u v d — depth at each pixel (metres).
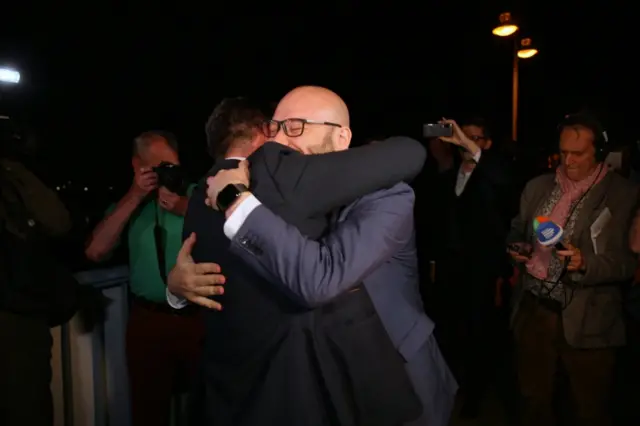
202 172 2.49
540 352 2.51
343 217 1.27
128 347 2.43
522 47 12.24
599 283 2.29
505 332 4.43
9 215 1.88
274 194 1.21
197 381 1.39
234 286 1.26
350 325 1.28
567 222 2.39
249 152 1.61
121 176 16.09
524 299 2.60
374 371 1.28
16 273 1.85
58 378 2.30
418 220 3.99
